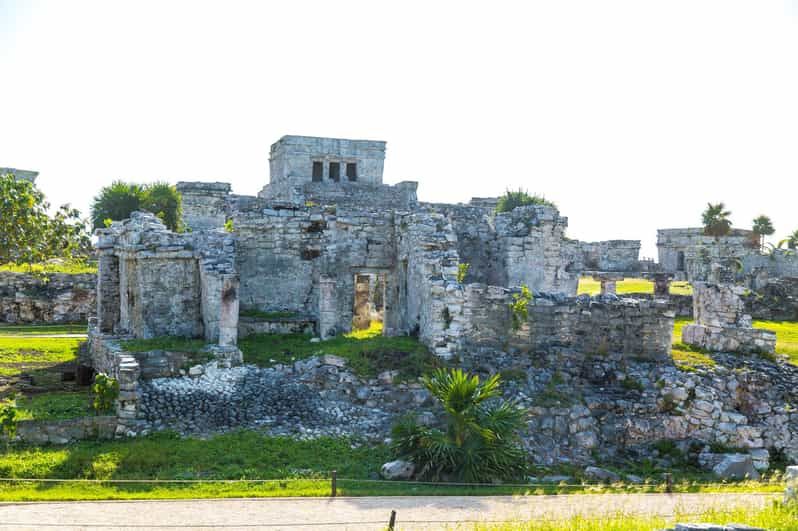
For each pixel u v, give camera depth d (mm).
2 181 21656
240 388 20875
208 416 19688
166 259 25031
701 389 22688
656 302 24656
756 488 18156
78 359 27469
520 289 24000
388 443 18953
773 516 12680
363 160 48000
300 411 20297
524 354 23594
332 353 22547
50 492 15055
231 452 17828
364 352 22688
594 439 21312
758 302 40781
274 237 27344
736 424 22219
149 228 25547
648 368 23719
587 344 24266
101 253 27969
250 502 14758
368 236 28062
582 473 19297
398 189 47062
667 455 21422
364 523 13359
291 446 18453
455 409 17719
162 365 21016
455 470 17359
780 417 22750
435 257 24297
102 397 18969
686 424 22156
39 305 38688
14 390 22469
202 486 15688
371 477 17109
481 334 23562
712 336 26250
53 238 22359
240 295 27078
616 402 22250
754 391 23297
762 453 21719
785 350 27875
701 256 65375
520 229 31516
